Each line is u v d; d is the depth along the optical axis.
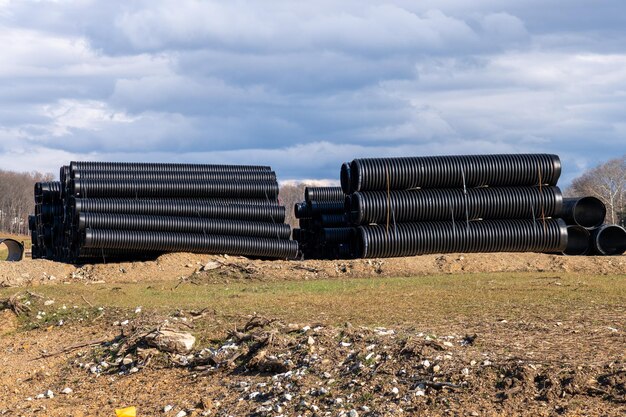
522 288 25.89
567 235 38.72
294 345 16.69
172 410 15.06
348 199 39.88
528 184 39.16
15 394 17.52
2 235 122.94
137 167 41.16
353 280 32.28
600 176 107.31
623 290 24.53
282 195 141.25
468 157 38.72
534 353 14.43
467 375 13.43
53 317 23.61
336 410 13.28
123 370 18.14
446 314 19.97
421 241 37.62
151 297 26.09
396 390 13.45
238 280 33.47
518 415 11.95
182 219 39.56
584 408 11.89
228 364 16.75
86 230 37.38
